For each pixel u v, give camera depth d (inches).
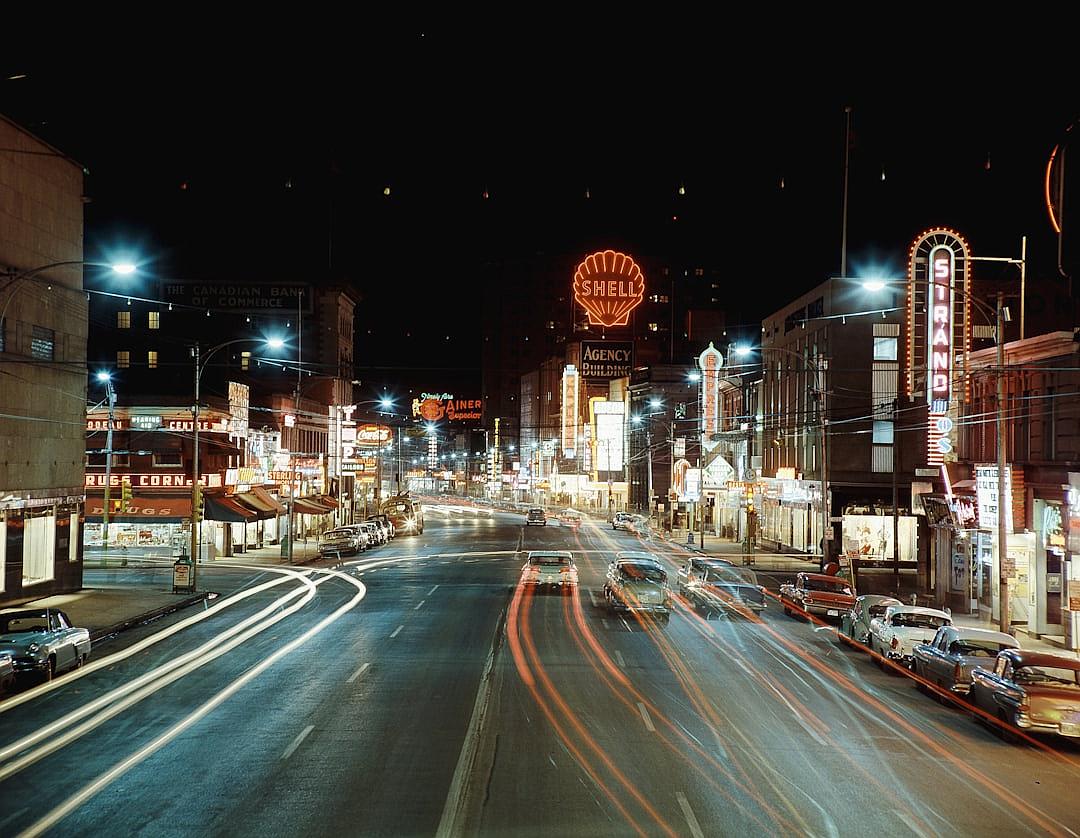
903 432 2306.8
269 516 2432.3
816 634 1261.1
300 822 474.3
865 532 2309.3
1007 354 1371.8
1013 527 1280.8
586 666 948.0
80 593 1536.7
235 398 2410.2
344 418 3710.6
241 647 1055.0
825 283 2349.9
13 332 1370.6
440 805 502.6
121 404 2220.7
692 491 3299.7
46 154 1272.1
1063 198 1130.7
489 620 1286.9
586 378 4921.3
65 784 543.2
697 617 1405.0
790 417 2682.1
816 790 547.5
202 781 548.1
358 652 1019.9
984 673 753.6
